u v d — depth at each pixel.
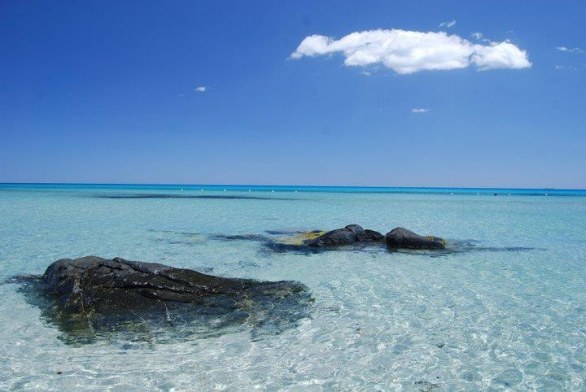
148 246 19.73
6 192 77.56
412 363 7.97
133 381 7.17
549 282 13.80
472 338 9.13
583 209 46.53
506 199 76.31
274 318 10.16
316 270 15.19
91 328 9.31
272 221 30.80
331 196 78.56
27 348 8.41
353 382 7.26
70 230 24.69
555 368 7.77
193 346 8.62
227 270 15.12
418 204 54.38
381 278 14.12
